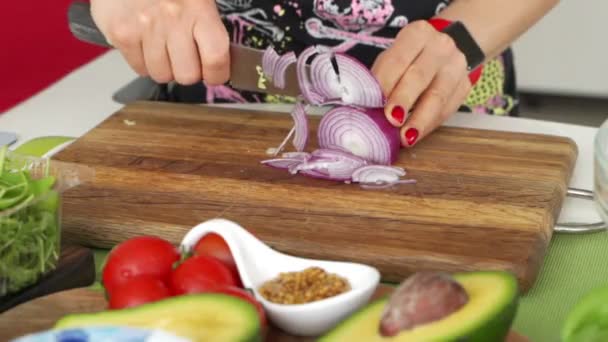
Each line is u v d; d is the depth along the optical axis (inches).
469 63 40.9
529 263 32.2
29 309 29.0
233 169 38.6
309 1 45.8
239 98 48.9
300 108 39.3
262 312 27.2
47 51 63.6
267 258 29.8
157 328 25.4
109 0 39.8
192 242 29.9
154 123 42.8
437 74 40.3
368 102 38.6
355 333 25.6
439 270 32.6
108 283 28.8
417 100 40.2
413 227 34.4
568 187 38.5
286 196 36.5
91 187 37.2
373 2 45.3
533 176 37.7
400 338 25.1
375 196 36.5
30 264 30.4
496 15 42.8
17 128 44.3
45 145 41.1
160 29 39.5
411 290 25.4
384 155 38.9
